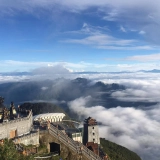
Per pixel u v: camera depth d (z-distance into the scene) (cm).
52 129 8181
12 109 8562
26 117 7819
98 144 10506
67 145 7919
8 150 3969
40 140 7706
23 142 7044
